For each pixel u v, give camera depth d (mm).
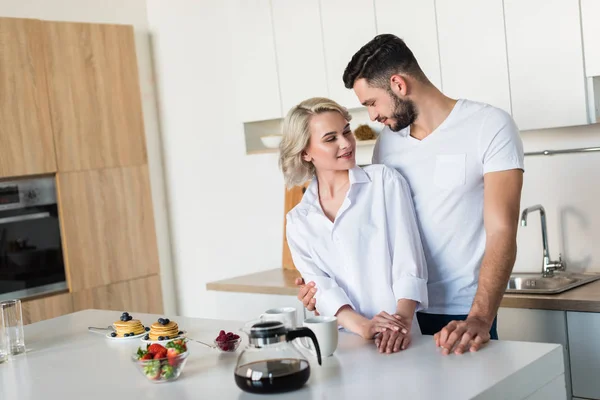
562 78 3160
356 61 2400
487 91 3383
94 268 4637
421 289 2197
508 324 3014
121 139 4789
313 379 1828
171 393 1833
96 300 4645
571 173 3406
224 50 4566
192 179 4992
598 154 3316
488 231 2227
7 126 4250
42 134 4406
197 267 5062
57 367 2227
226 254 4867
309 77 4051
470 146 2316
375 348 2059
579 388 2855
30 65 4359
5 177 4250
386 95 2379
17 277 4316
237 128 4625
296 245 2375
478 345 1959
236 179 4730
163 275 5141
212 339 2365
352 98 3859
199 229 5008
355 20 3799
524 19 3236
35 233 4406
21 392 1995
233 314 4035
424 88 2375
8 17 4281
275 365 1734
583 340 2822
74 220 4555
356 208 2297
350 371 1866
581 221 3404
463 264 2357
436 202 2363
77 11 4738
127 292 4797
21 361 2346
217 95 4691
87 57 4633
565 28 3127
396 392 1673
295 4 4062
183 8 4820
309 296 2287
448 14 3463
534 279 3408
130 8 5000
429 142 2387
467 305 2371
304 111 2305
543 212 3375
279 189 4512
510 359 1845
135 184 4859
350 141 2299
